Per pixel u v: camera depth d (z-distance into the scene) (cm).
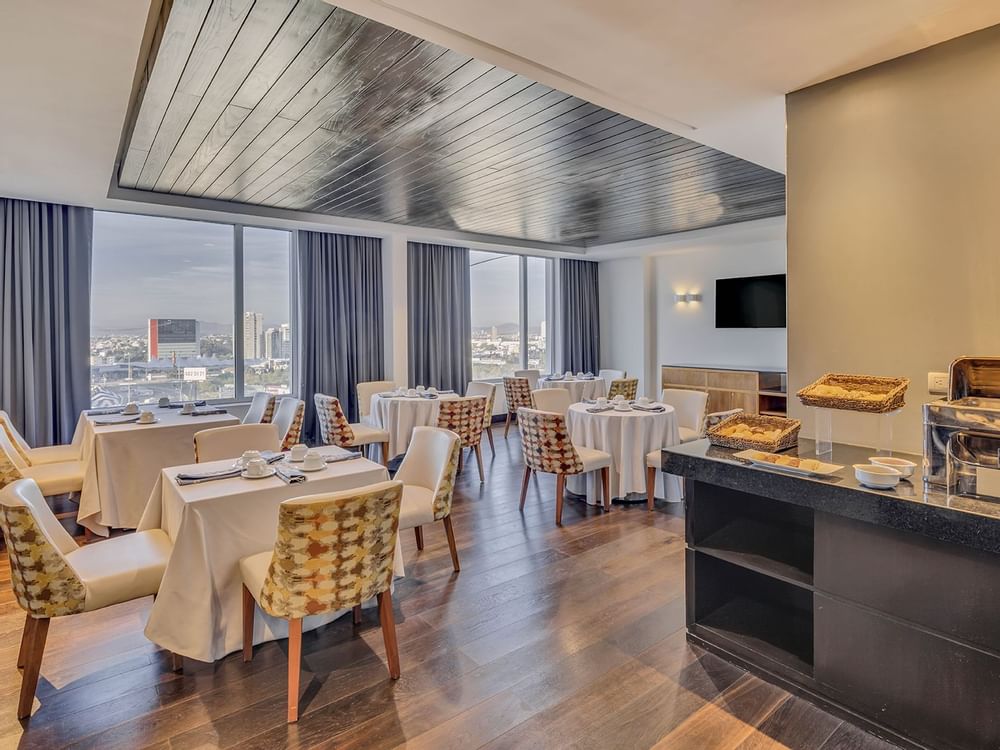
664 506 439
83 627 261
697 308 833
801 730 192
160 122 335
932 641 177
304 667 229
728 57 233
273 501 241
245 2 213
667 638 249
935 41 221
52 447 465
